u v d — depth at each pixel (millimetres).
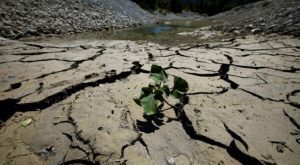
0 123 1993
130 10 17281
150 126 1923
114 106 2229
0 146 1683
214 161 1573
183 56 4211
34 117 2062
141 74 3213
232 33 8109
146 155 1599
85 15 10398
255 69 3441
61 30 7746
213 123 1971
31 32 6664
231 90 2660
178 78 2213
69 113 2098
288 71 3365
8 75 2908
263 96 2506
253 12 13852
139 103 2043
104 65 3447
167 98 2406
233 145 1708
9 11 7391
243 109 2219
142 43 6059
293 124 1982
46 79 2807
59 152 1617
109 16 12070
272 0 14453
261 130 1882
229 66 3572
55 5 9734
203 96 2482
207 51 4691
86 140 1722
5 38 5508
